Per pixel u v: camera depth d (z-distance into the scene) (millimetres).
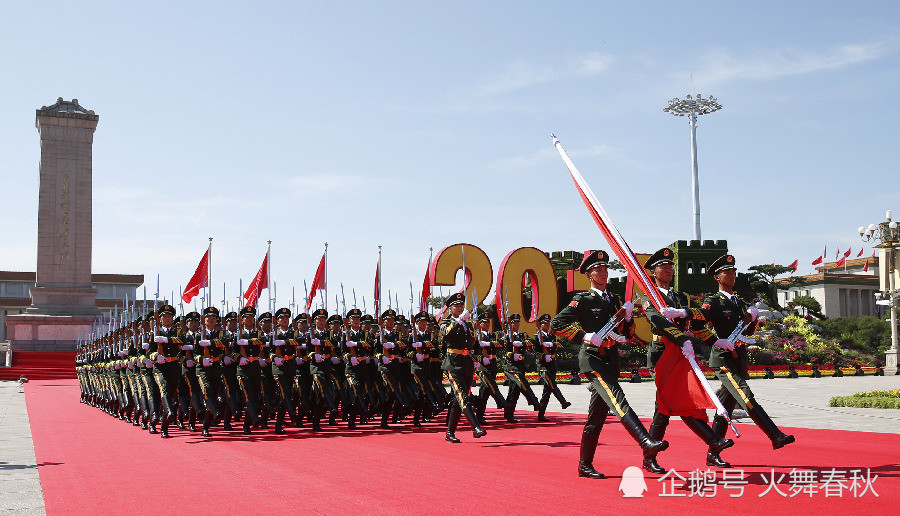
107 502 7254
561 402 16188
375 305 19391
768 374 38625
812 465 8492
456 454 10312
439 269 32031
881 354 58938
